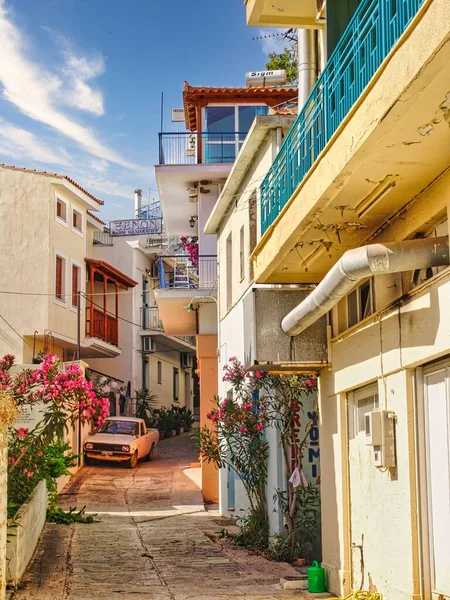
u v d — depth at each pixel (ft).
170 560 40.93
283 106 74.02
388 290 28.96
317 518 41.78
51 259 97.66
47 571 36.50
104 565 38.91
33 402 39.70
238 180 55.93
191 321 82.53
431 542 25.58
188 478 82.07
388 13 22.33
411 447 26.32
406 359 26.48
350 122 22.77
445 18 16.76
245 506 53.88
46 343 97.55
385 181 24.64
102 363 128.77
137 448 92.32
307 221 28.68
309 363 35.24
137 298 134.10
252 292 35.81
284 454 42.63
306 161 31.55
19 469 41.93
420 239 24.62
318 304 29.81
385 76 19.86
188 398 165.68
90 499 68.03
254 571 38.01
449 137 21.18
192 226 81.76
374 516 29.71
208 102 74.33
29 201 98.22
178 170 68.95
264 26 39.91
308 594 32.91
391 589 27.58
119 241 134.72
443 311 23.76
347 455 33.35
